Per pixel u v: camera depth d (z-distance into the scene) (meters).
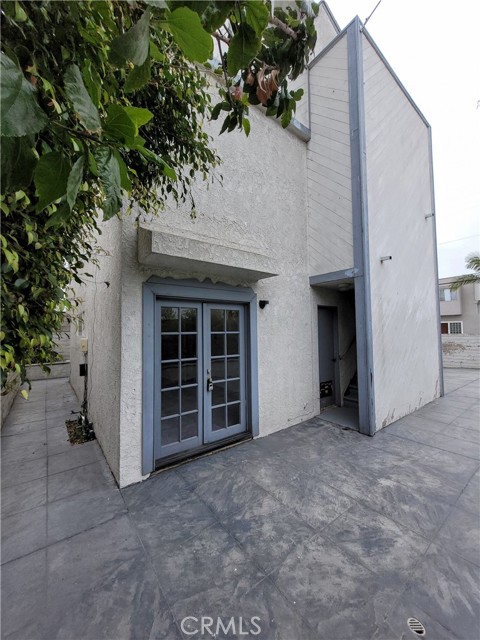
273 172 4.37
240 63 0.93
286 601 1.52
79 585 1.62
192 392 3.39
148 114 0.73
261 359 4.02
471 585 1.61
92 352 4.27
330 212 4.56
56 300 1.57
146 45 0.66
